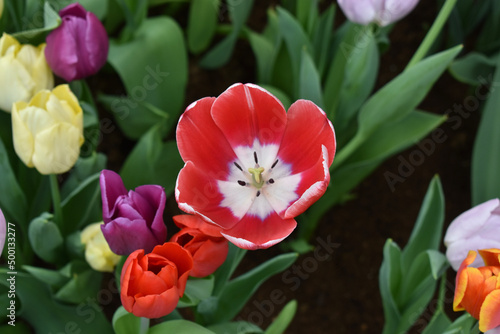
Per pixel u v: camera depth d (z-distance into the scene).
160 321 0.96
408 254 0.92
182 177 0.77
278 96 1.00
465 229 0.83
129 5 1.00
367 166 1.00
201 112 0.79
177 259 0.75
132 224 0.76
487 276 0.76
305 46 0.98
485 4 1.11
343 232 1.10
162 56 1.02
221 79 1.13
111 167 1.08
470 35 1.19
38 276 0.88
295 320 1.05
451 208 1.12
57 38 0.87
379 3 0.88
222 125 0.80
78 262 0.91
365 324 1.06
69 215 0.94
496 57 1.09
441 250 1.12
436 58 0.88
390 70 1.17
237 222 0.82
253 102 0.80
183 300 0.81
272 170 0.83
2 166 0.89
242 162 0.82
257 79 1.11
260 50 1.07
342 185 1.02
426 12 1.20
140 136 1.05
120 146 1.09
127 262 0.74
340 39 1.05
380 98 0.92
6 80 0.86
